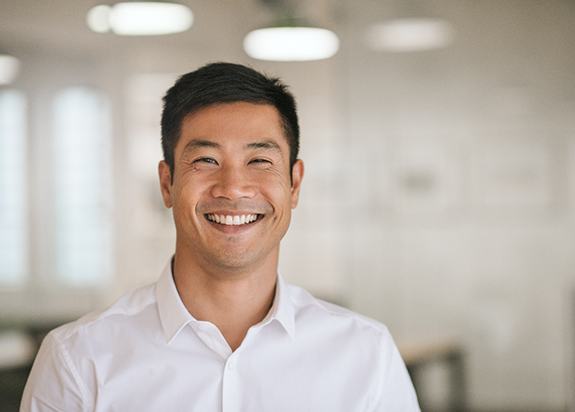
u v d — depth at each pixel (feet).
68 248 25.18
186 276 6.34
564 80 21.40
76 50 24.62
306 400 6.39
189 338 6.33
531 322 21.84
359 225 23.18
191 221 5.99
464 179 22.18
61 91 24.86
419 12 22.27
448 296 22.41
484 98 21.97
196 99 6.03
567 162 21.45
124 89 24.63
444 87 22.25
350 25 22.81
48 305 25.17
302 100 23.32
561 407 21.52
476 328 22.15
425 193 22.53
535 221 21.74
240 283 6.26
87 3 23.95
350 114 23.02
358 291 23.12
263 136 6.02
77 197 25.12
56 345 6.26
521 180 21.79
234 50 23.61
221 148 5.98
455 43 22.09
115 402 6.20
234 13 23.53
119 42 24.39
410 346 22.09
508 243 21.95
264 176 6.02
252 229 6.00
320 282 23.49
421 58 22.36
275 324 6.44
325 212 23.36
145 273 24.93
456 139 22.21
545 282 21.70
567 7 21.34
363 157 23.00
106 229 25.03
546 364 21.71
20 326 24.93
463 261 22.29
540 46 21.52
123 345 6.31
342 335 6.62
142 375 6.24
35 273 25.26
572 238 21.54
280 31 18.45
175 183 6.11
